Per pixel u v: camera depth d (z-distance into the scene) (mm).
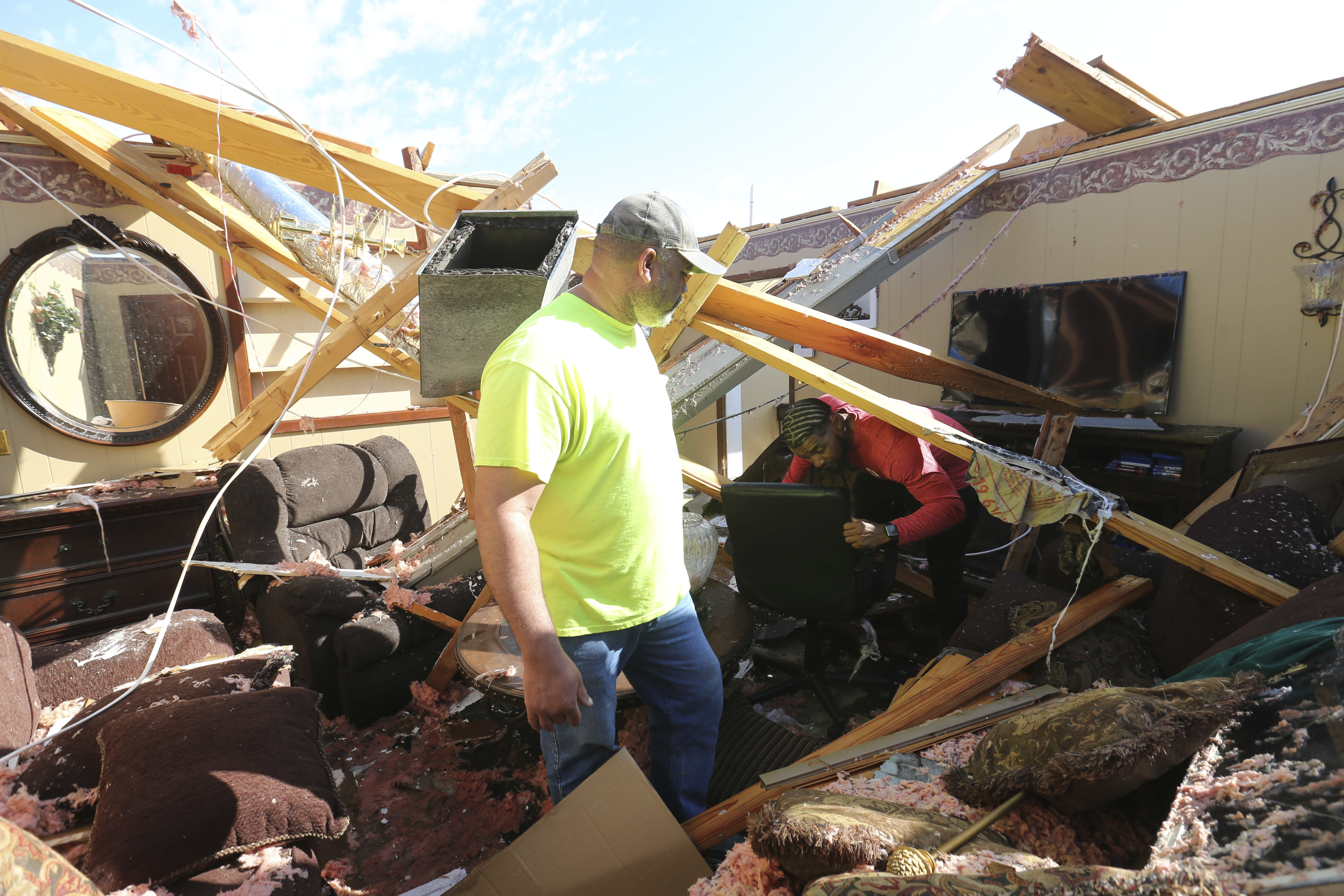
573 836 1134
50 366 3088
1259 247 2930
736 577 2404
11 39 1969
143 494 2994
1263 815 753
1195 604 1754
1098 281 3445
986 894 701
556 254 1424
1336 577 1391
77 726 1577
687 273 1325
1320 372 2803
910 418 1974
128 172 2951
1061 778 992
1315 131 2721
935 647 2754
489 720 2420
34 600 2732
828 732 2229
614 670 1304
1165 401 3277
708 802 1743
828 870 915
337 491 3188
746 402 5266
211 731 1411
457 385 1475
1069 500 1804
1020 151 3916
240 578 2680
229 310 3225
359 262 2756
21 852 737
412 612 2533
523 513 1070
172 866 1121
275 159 2217
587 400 1139
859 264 3107
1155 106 3307
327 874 1666
